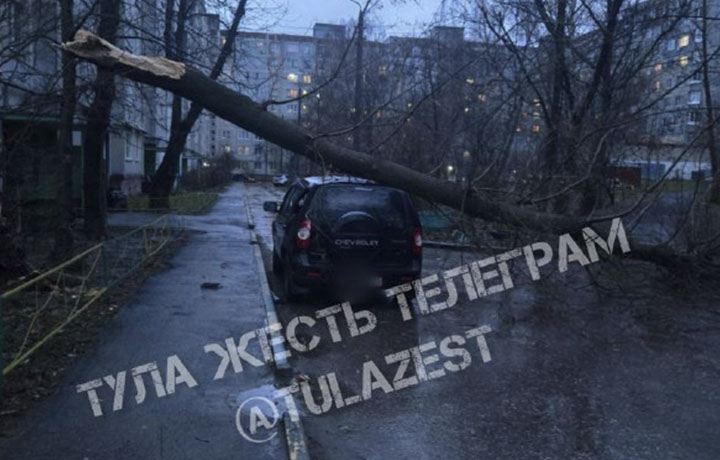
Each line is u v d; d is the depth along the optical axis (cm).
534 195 1037
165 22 1405
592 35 1389
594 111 1334
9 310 805
